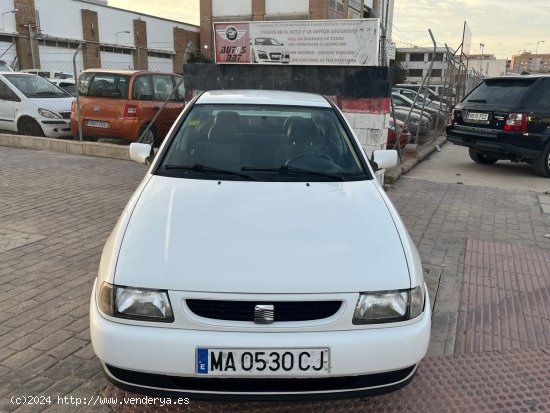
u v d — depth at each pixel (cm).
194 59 4050
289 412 262
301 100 400
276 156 341
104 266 238
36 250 467
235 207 275
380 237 255
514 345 332
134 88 955
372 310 225
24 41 3170
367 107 714
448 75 1570
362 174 335
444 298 400
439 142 1346
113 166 879
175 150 345
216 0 4003
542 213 670
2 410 254
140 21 4088
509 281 439
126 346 217
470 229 589
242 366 216
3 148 1036
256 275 224
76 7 3522
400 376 234
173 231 251
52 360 296
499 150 904
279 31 792
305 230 255
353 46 743
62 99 1118
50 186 718
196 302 221
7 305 360
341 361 219
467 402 272
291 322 220
